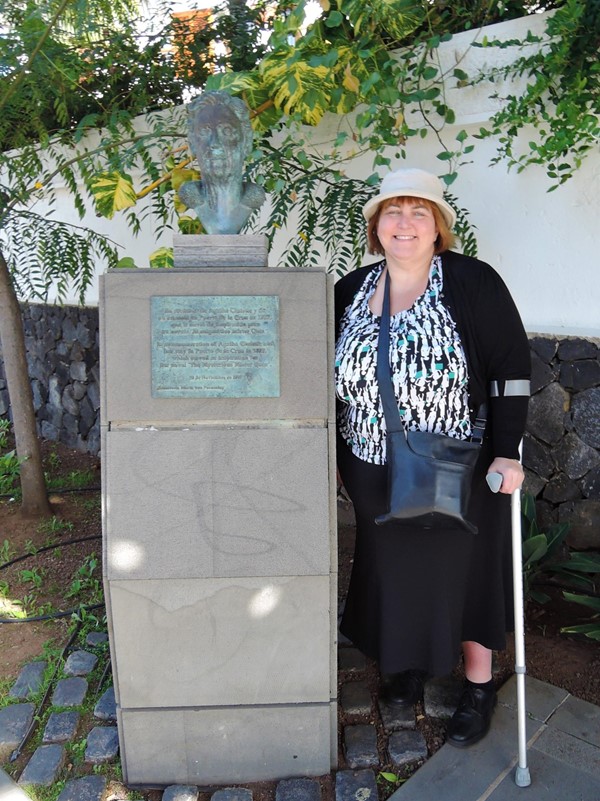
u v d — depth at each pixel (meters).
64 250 3.63
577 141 2.55
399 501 1.84
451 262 2.04
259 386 1.90
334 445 1.94
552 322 2.99
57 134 3.52
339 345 2.05
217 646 1.99
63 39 3.28
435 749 2.20
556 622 2.81
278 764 2.10
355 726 2.28
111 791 2.08
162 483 1.91
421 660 2.11
